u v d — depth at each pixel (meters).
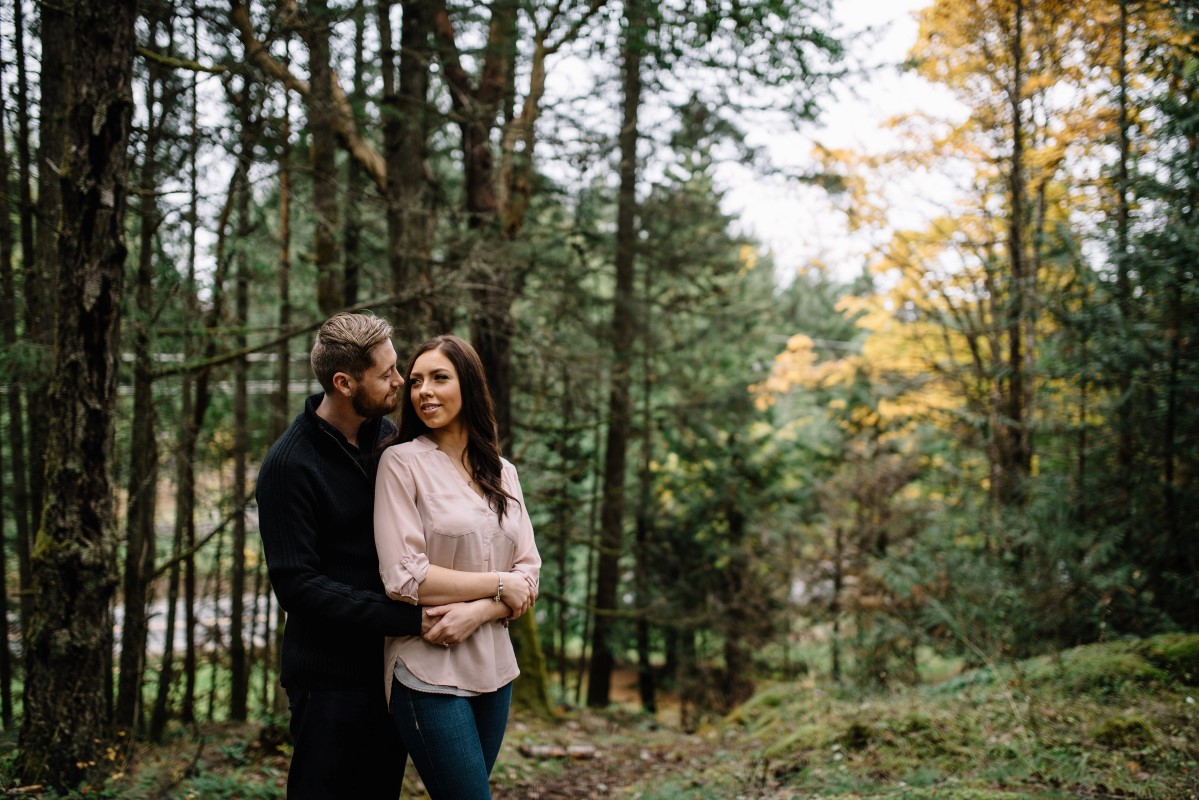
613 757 6.76
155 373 5.34
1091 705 4.66
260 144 6.16
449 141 10.02
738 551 12.18
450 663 2.29
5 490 6.95
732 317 12.47
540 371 8.47
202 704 9.19
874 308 11.03
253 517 8.51
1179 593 6.02
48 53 4.72
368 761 2.37
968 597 6.18
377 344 2.36
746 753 5.80
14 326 5.34
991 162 8.48
